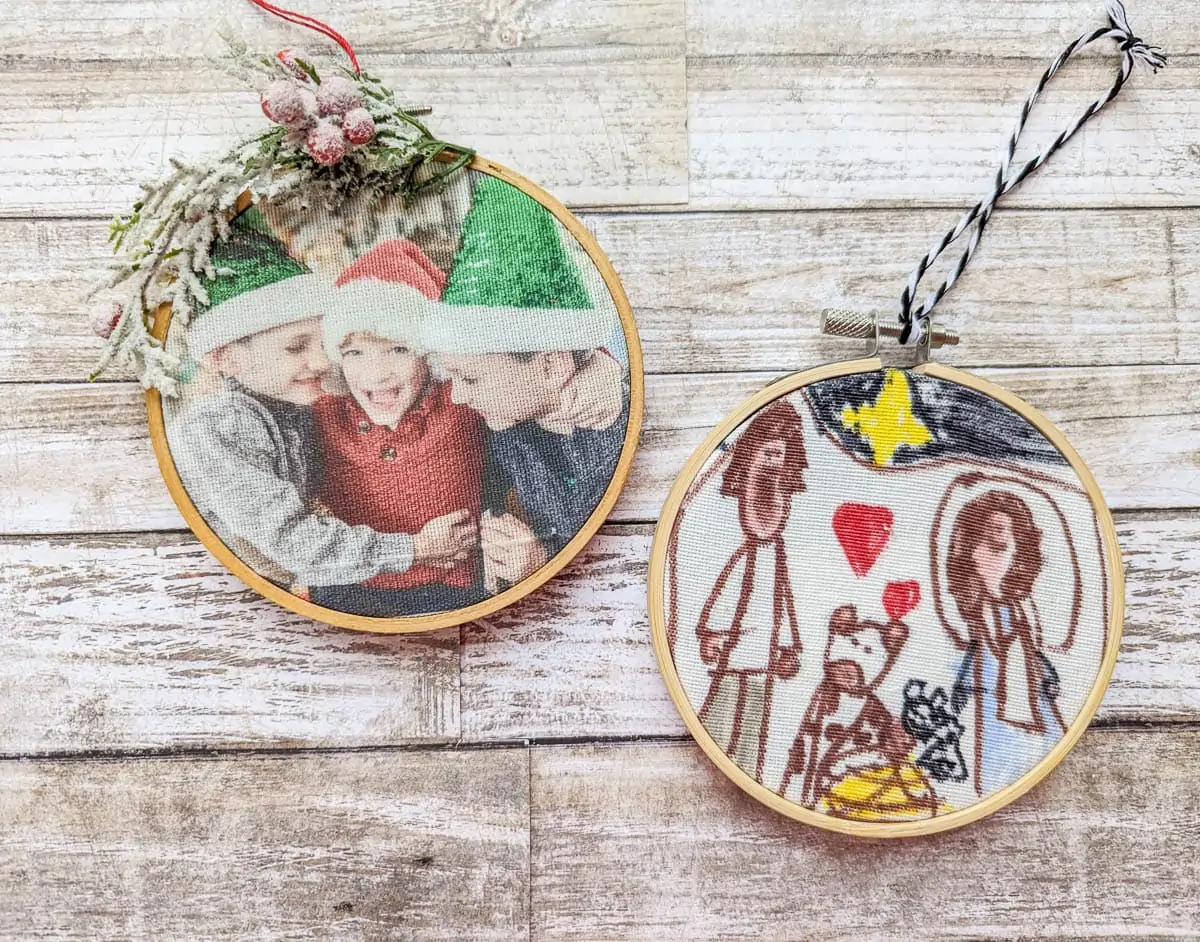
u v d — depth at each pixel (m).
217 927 0.27
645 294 0.28
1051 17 0.28
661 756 0.28
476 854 0.28
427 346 0.27
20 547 0.28
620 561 0.28
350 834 0.28
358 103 0.25
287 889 0.27
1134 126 0.29
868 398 0.27
